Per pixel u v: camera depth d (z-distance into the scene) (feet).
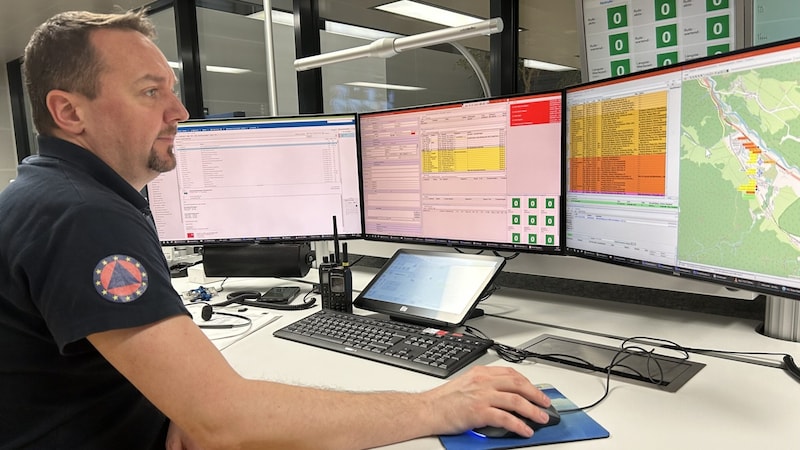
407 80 7.84
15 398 2.02
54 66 2.15
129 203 2.18
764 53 2.29
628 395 2.41
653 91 2.88
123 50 2.25
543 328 3.50
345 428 1.97
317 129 4.70
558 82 5.42
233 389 1.90
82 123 2.21
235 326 3.73
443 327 3.46
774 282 2.33
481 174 4.04
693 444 1.95
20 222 1.93
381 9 9.27
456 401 2.16
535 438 2.03
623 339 3.23
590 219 3.45
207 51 10.09
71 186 2.02
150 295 1.89
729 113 2.47
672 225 2.83
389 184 4.59
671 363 2.77
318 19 7.63
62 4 10.43
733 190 2.48
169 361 1.83
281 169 4.75
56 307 1.80
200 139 4.72
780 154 2.25
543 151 3.72
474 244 4.16
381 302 3.77
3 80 15.89
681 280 3.63
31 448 2.05
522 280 4.68
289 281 5.26
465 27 4.32
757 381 2.52
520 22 5.56
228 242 4.84
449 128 4.15
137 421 2.32
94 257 1.84
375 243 5.44
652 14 4.01
